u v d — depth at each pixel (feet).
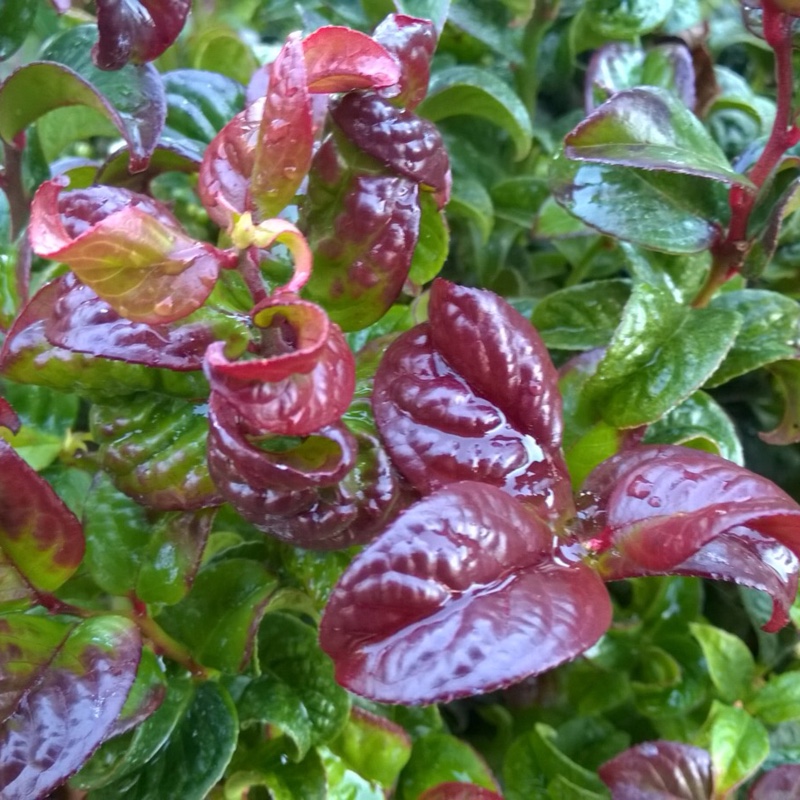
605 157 0.53
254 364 0.31
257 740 0.60
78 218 0.42
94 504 0.50
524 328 0.43
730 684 0.68
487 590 0.35
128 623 0.44
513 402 0.43
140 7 0.49
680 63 0.76
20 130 0.58
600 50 0.77
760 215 0.59
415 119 0.44
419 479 0.42
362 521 0.44
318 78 0.39
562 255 0.91
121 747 0.49
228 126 0.42
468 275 0.88
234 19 0.92
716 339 0.56
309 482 0.37
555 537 0.40
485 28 0.81
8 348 0.45
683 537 0.35
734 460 0.62
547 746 0.68
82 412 0.75
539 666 0.32
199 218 0.90
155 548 0.49
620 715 0.77
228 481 0.40
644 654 0.74
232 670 0.53
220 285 0.45
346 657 0.34
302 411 0.33
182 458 0.46
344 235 0.44
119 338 0.40
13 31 0.61
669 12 0.83
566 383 0.59
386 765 0.60
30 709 0.41
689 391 0.54
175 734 0.53
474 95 0.75
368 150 0.43
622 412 0.55
